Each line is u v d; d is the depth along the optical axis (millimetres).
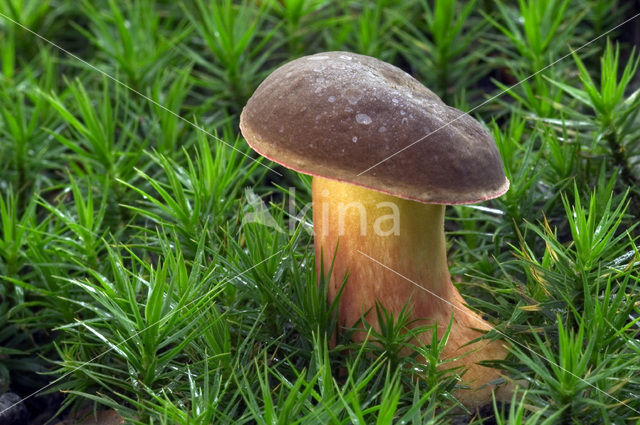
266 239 394
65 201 458
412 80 371
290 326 389
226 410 344
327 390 339
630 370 357
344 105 347
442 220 371
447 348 370
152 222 438
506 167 423
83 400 386
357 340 371
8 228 409
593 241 367
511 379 357
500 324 371
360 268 367
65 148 472
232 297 388
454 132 352
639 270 390
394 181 345
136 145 471
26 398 394
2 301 420
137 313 356
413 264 367
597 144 438
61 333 405
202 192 419
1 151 463
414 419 335
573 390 342
